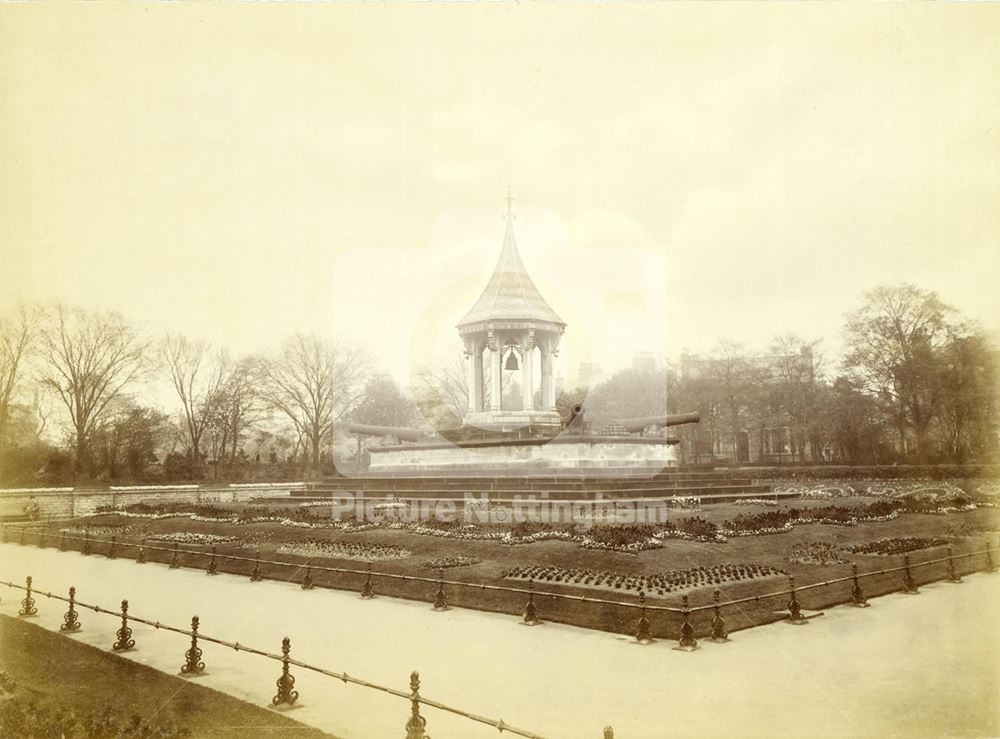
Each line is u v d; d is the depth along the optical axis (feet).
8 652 51.19
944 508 104.12
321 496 117.91
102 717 38.68
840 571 64.08
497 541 72.69
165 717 38.58
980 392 144.87
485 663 43.78
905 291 141.49
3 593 72.43
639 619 49.75
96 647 51.62
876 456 163.22
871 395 163.53
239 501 130.00
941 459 150.30
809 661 43.11
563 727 34.12
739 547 69.46
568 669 42.24
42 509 136.26
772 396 174.70
